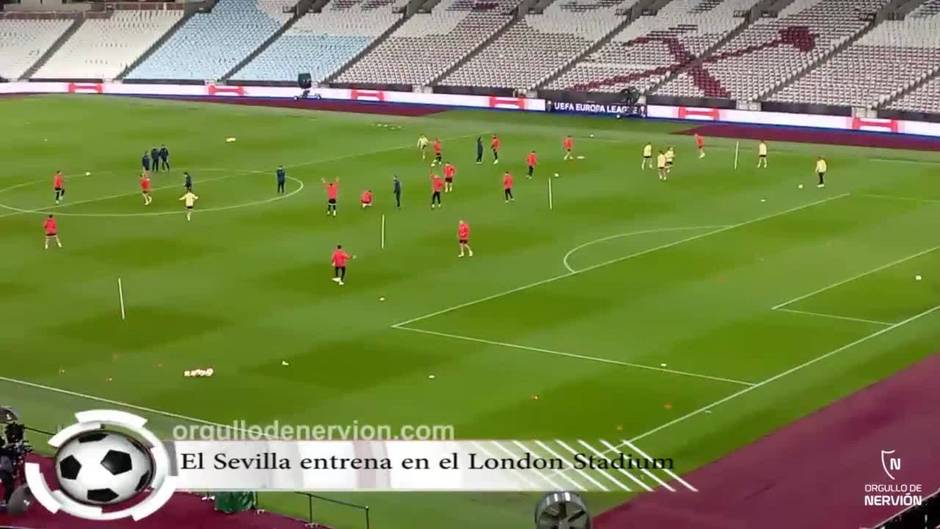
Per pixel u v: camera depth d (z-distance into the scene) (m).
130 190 131.25
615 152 149.62
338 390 73.00
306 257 102.12
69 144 163.12
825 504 58.16
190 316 87.00
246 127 176.88
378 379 74.56
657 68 191.38
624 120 179.75
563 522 53.00
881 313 85.38
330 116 187.88
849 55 179.62
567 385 73.12
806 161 141.62
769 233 107.69
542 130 169.88
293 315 86.81
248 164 146.50
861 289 90.88
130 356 79.31
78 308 89.19
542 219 114.25
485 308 87.69
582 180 132.25
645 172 136.25
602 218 114.25
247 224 114.44
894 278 93.56
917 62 173.75
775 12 193.38
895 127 164.00
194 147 159.88
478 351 79.06
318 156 151.00
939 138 159.38
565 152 150.12
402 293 91.69
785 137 161.25
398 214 117.56
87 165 147.12
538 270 97.19
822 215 114.25
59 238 109.94
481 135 165.12
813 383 73.00
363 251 103.69
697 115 178.25
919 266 96.75
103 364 78.00
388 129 172.75
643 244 104.44
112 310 88.56
